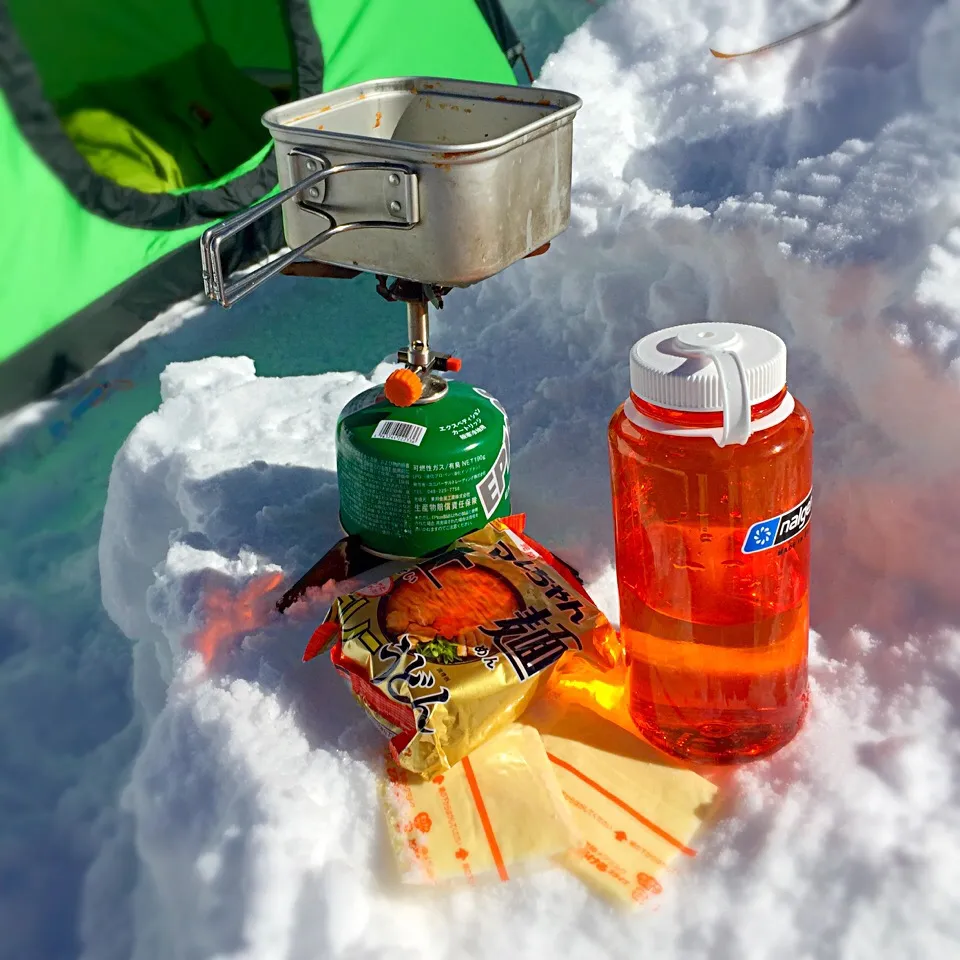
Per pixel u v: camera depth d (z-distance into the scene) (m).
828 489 1.00
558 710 0.87
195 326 1.92
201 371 1.41
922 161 1.04
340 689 0.90
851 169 1.08
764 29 1.39
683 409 0.70
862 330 0.97
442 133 1.04
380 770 0.82
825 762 0.80
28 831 1.00
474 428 0.97
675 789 0.80
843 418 1.01
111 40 2.22
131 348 1.90
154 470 1.24
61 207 1.76
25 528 1.48
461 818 0.78
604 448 1.15
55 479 1.58
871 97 1.20
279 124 0.89
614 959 0.70
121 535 1.23
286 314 1.90
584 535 1.06
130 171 2.01
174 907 0.82
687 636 0.79
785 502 0.75
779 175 1.12
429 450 0.95
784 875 0.73
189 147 2.09
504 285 1.35
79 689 1.17
